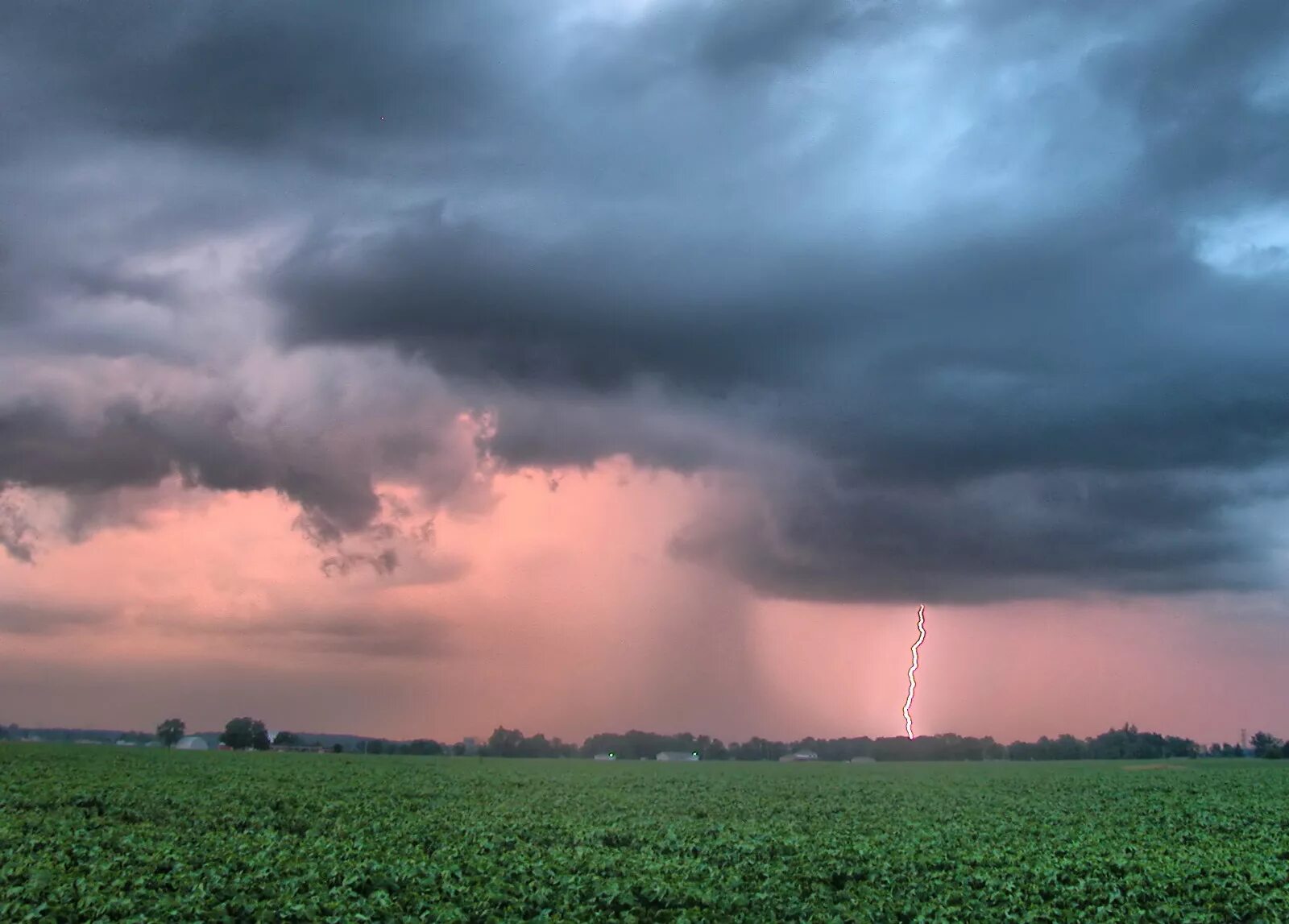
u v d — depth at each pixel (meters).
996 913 30.89
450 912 27.09
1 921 24.83
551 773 111.38
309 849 38.09
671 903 30.62
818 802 72.38
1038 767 150.50
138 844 37.16
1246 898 32.94
